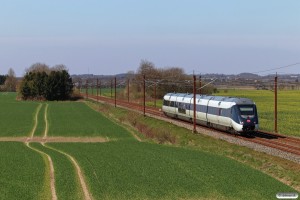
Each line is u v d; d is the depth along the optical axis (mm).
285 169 36656
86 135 69750
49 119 94188
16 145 57156
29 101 165000
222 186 31562
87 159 43625
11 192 30328
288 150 43875
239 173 35688
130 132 73438
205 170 37031
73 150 51500
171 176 34906
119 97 167875
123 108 113312
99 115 103938
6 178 35062
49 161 43438
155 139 64125
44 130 75500
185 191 30391
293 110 98688
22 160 43906
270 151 44469
